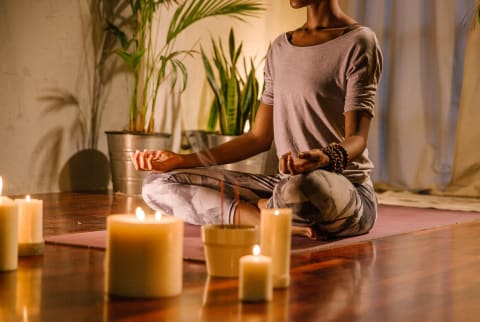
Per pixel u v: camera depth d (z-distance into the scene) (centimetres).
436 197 511
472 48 527
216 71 557
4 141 440
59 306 164
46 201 410
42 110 459
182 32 531
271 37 585
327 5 285
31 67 451
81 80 481
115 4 497
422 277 212
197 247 244
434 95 548
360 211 268
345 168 270
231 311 164
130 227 168
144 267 169
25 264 211
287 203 256
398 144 559
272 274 190
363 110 268
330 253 247
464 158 529
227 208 276
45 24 457
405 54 556
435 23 543
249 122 500
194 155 293
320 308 171
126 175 459
